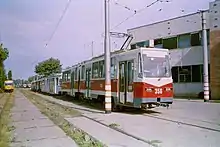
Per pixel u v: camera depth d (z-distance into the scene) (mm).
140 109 19562
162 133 10547
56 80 46750
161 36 38406
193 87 34094
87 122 14102
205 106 21547
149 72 16672
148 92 16422
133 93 16984
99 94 22109
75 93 30844
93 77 23734
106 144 8844
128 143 8992
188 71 34750
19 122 14648
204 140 9234
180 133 10500
